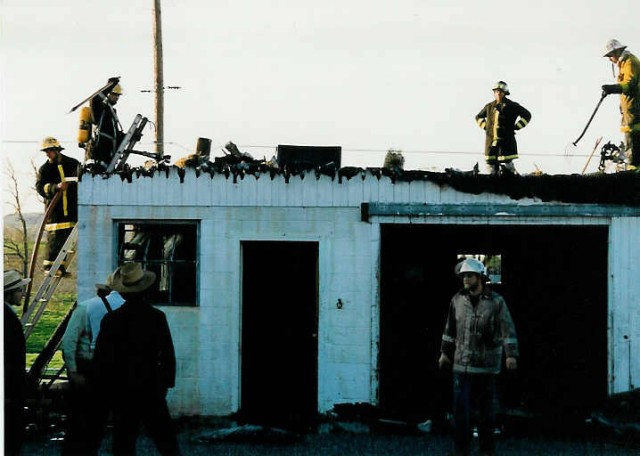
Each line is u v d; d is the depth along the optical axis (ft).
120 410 26.89
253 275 40.81
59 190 43.70
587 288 41.86
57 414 38.93
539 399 42.60
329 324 39.68
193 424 39.86
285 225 39.99
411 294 43.27
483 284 30.78
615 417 37.68
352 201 39.81
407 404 42.01
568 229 41.63
